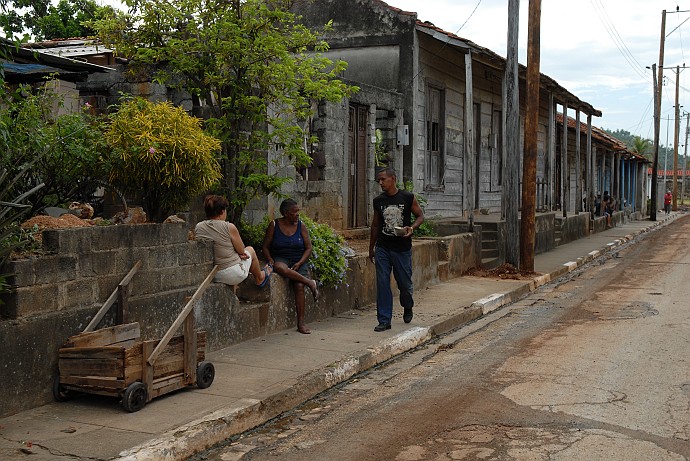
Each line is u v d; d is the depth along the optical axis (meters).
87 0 19.59
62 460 4.82
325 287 10.20
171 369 6.27
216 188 9.83
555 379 7.40
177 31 9.76
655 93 45.03
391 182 9.60
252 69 9.67
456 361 8.42
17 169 6.65
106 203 10.17
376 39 17.66
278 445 5.64
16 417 5.64
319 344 8.55
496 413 6.29
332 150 13.72
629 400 6.61
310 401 6.85
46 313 5.97
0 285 5.52
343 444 5.61
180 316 6.30
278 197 10.09
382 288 9.53
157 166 7.71
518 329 10.41
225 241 8.06
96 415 5.74
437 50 18.70
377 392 7.15
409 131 17.45
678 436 5.63
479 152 22.41
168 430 5.42
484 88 22.64
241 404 6.10
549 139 24.20
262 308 8.88
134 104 7.99
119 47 9.78
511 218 16.00
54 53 13.74
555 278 16.84
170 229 7.34
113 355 5.80
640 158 47.53
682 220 49.03
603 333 9.84
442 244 14.77
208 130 9.61
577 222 27.61
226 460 5.31
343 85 11.12
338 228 14.09
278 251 9.28
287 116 11.55
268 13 9.56
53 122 7.65
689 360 8.18
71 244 6.19
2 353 5.58
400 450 5.43
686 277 16.34
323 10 18.11
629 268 18.67
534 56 15.92
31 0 18.20
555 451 5.32
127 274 6.76
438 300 12.25
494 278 15.31
